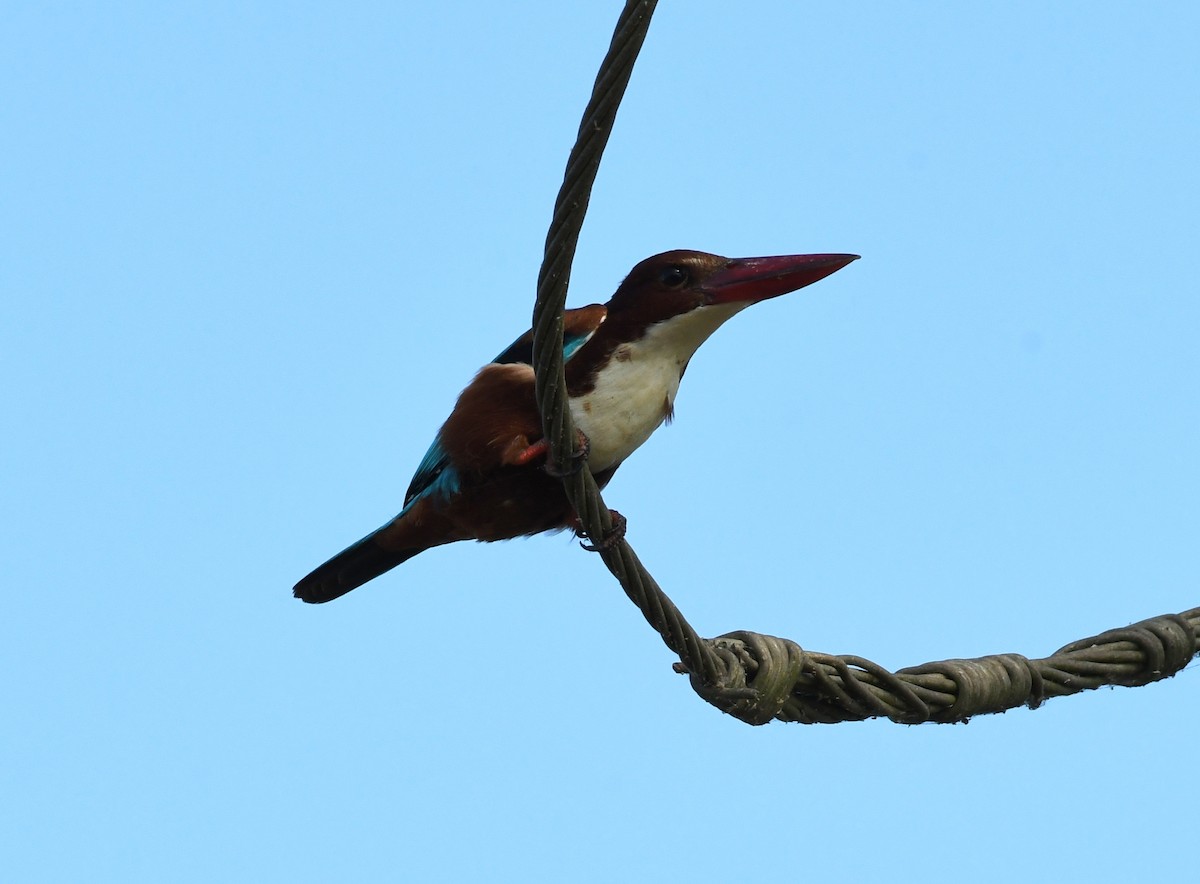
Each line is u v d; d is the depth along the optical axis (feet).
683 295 33.81
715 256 34.37
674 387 34.78
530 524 34.83
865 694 32.63
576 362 34.17
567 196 23.41
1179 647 35.99
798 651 32.12
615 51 22.31
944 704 33.86
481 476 33.78
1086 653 35.47
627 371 33.86
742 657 31.71
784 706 32.86
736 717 31.78
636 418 34.06
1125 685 36.14
